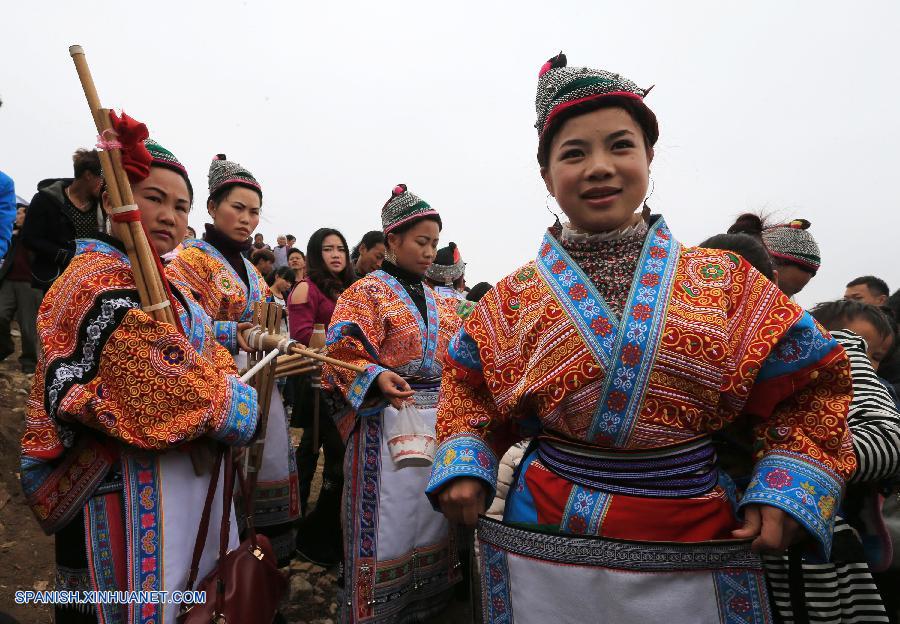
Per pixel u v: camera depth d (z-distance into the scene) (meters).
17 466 3.71
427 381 2.63
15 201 3.03
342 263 3.83
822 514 1.07
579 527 1.19
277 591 1.62
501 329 1.30
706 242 1.75
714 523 1.16
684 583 1.09
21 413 4.27
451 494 1.28
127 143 1.50
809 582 1.45
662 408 1.13
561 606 1.16
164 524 1.50
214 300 2.80
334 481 3.37
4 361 5.63
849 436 1.16
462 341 1.38
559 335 1.19
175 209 1.72
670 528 1.15
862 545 1.50
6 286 5.12
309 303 3.55
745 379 1.11
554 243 1.31
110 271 1.53
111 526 1.48
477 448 1.31
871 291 3.57
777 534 1.07
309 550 3.34
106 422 1.39
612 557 1.11
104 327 1.43
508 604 1.24
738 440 1.32
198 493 1.59
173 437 1.43
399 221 2.66
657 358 1.12
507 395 1.26
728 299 1.16
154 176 1.66
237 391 1.57
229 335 2.52
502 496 2.57
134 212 1.49
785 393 1.14
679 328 1.12
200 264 2.80
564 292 1.22
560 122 1.28
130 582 1.45
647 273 1.19
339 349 2.55
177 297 1.73
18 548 3.06
